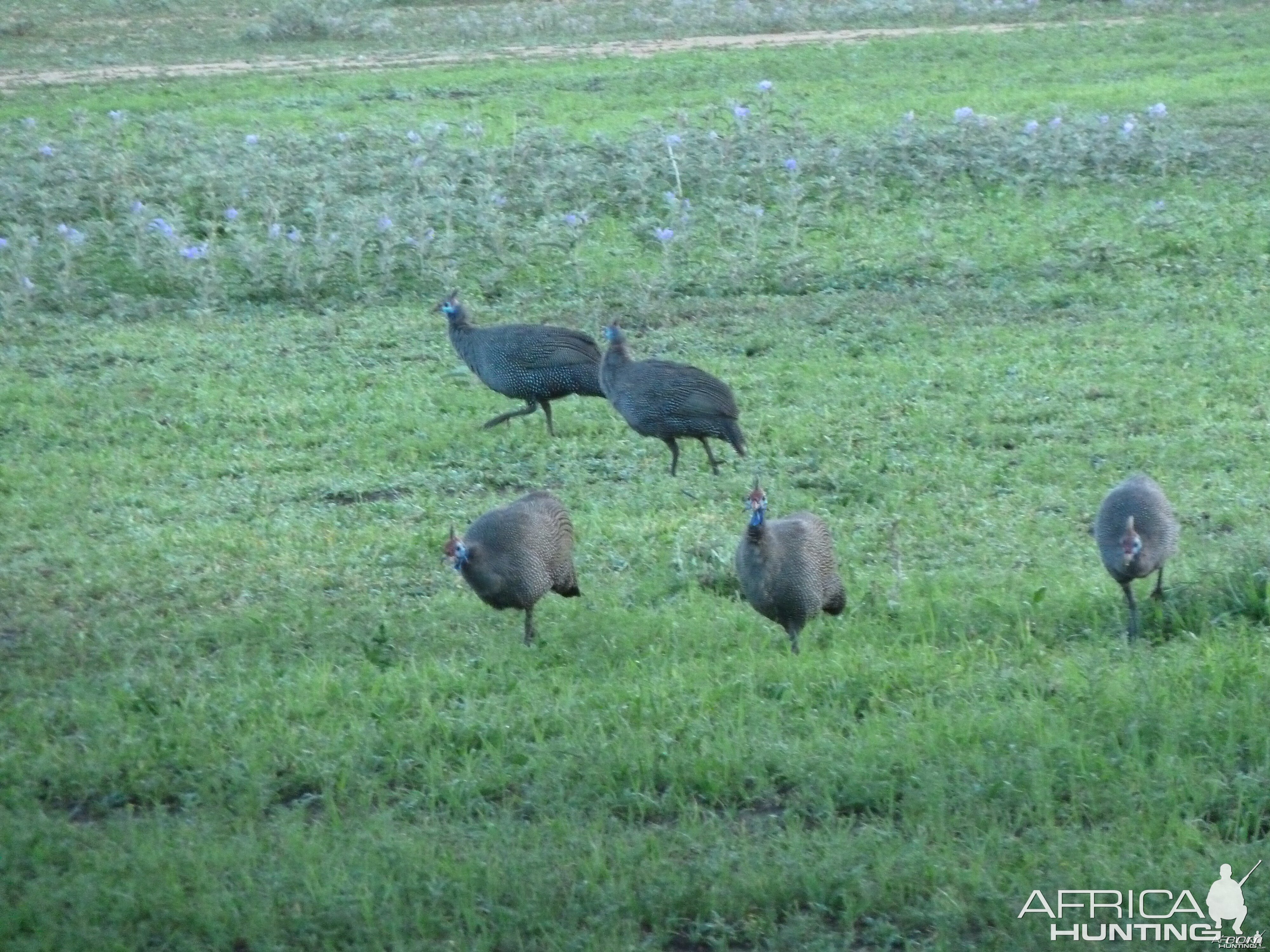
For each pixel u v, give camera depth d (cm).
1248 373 4656
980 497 3809
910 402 4538
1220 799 2342
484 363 4353
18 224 6644
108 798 2520
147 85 10438
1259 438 4138
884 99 9200
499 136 8262
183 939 2098
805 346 5119
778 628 3111
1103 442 4128
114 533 3788
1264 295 5441
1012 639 3002
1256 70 9744
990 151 7169
